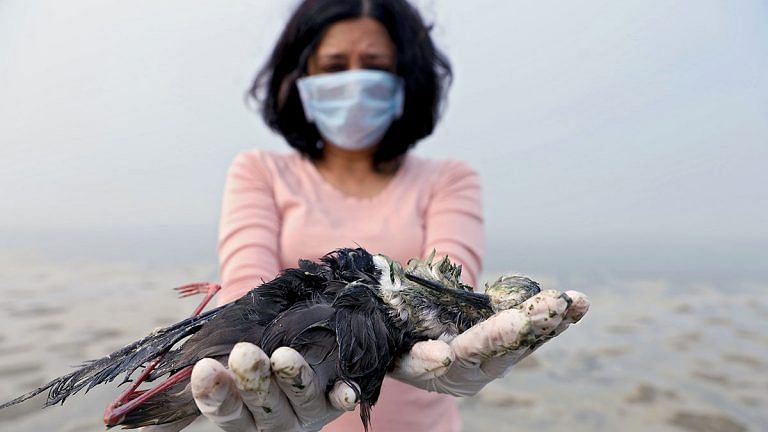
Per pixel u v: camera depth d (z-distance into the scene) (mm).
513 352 387
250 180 693
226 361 366
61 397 367
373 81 681
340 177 721
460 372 397
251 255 614
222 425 335
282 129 747
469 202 708
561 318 346
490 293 429
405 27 693
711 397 1214
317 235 651
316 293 411
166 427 372
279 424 351
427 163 747
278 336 371
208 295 521
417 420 611
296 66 720
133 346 395
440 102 767
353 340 375
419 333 409
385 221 671
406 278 422
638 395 1222
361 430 604
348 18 683
